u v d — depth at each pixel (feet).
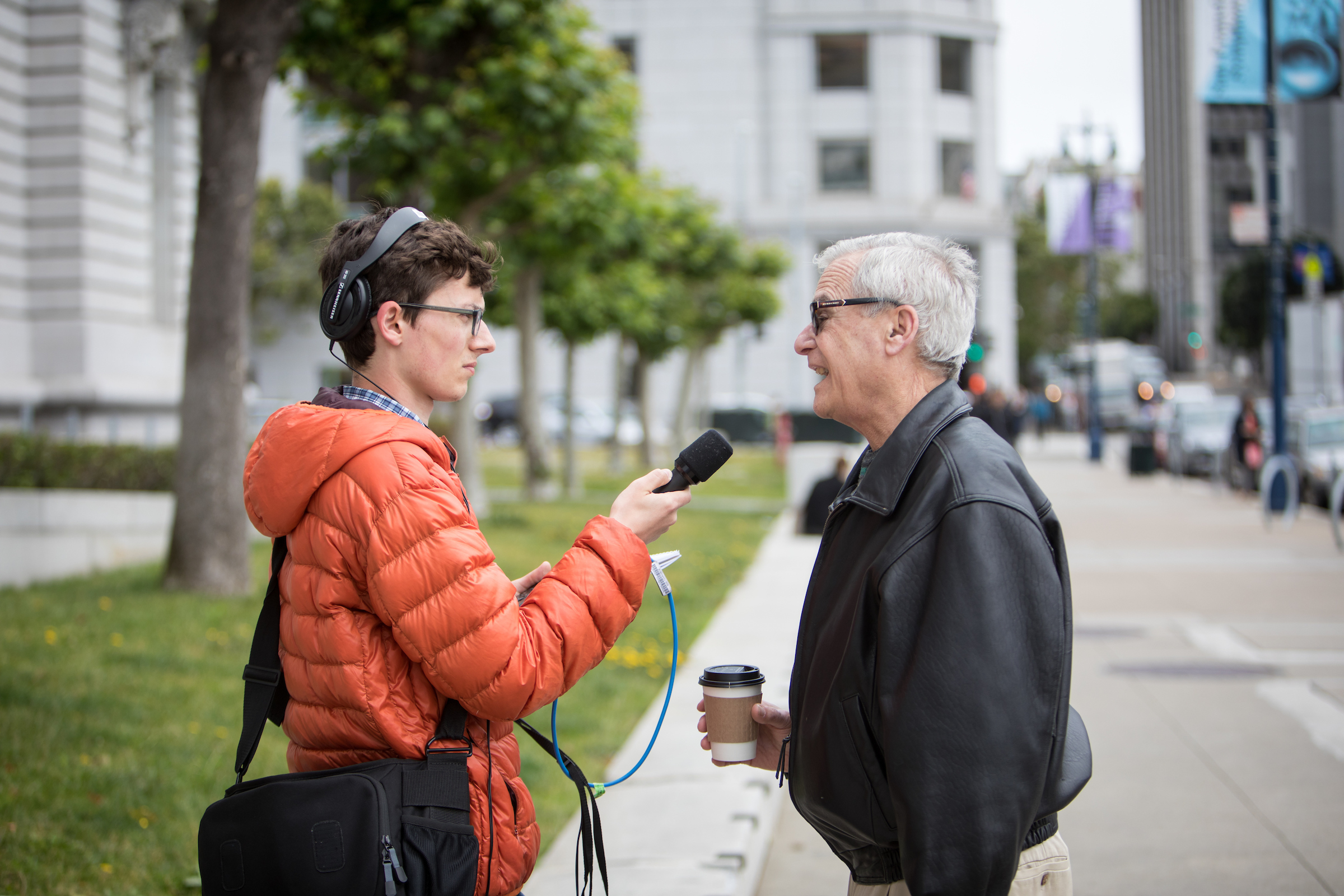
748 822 13.16
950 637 5.33
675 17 137.49
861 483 6.13
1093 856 13.19
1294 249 94.32
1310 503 57.47
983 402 65.41
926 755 5.27
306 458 5.63
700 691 20.81
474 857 5.62
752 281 100.37
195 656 21.09
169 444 41.34
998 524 5.48
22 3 46.73
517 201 48.08
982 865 5.19
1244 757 16.80
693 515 58.03
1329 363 91.25
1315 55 43.96
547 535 43.09
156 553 34.53
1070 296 213.46
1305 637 25.79
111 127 48.98
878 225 136.56
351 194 119.24
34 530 29.96
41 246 47.29
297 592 5.76
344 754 5.84
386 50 35.65
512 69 36.58
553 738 6.82
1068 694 5.74
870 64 136.87
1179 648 24.90
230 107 25.94
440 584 5.48
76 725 15.99
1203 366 245.86
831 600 6.18
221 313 26.55
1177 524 50.75
